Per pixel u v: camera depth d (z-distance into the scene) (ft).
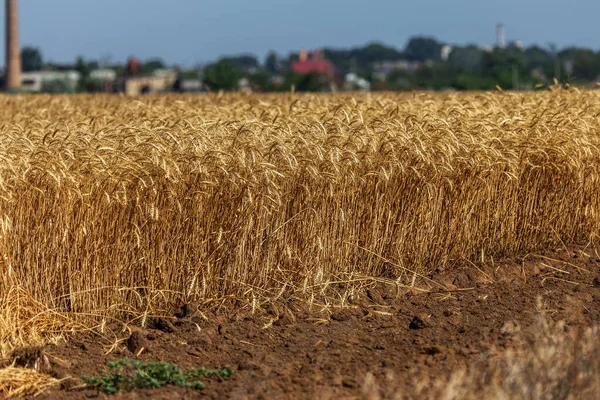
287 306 53.67
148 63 574.15
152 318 50.96
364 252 58.65
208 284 52.85
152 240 51.16
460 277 60.80
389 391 37.42
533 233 67.62
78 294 50.16
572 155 67.46
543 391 34.88
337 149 56.13
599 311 52.85
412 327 50.29
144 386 40.52
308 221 55.42
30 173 49.44
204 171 51.06
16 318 47.67
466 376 38.50
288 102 95.30
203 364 44.57
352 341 47.39
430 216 60.70
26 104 123.44
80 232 49.75
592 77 334.85
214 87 299.58
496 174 63.82
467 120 66.85
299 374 41.75
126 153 51.80
